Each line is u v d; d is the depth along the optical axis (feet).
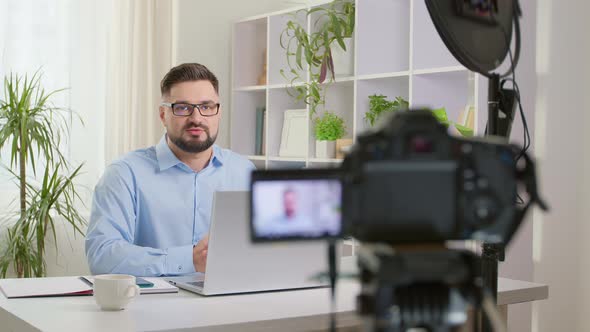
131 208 8.41
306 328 5.55
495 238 2.53
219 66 15.03
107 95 13.60
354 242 11.62
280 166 14.24
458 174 2.42
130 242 8.27
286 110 14.23
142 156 8.83
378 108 11.80
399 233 2.40
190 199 8.84
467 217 2.43
